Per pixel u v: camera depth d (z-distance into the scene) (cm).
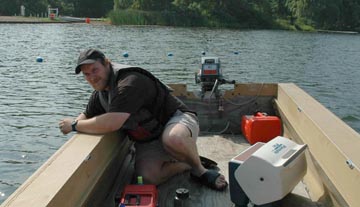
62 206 227
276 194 284
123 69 318
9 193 664
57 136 936
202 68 544
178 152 329
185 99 532
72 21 5281
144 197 293
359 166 257
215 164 404
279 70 2138
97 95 338
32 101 1269
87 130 313
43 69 1869
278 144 307
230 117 533
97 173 293
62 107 1202
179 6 5675
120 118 305
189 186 355
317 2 6431
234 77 1897
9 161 788
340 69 2270
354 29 6544
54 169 249
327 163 312
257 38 4066
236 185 305
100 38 3281
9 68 1873
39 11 6209
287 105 465
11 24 4403
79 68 314
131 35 3625
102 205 312
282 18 6444
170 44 3039
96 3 6912
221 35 4128
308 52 3055
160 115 339
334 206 294
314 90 1705
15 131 968
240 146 474
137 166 351
